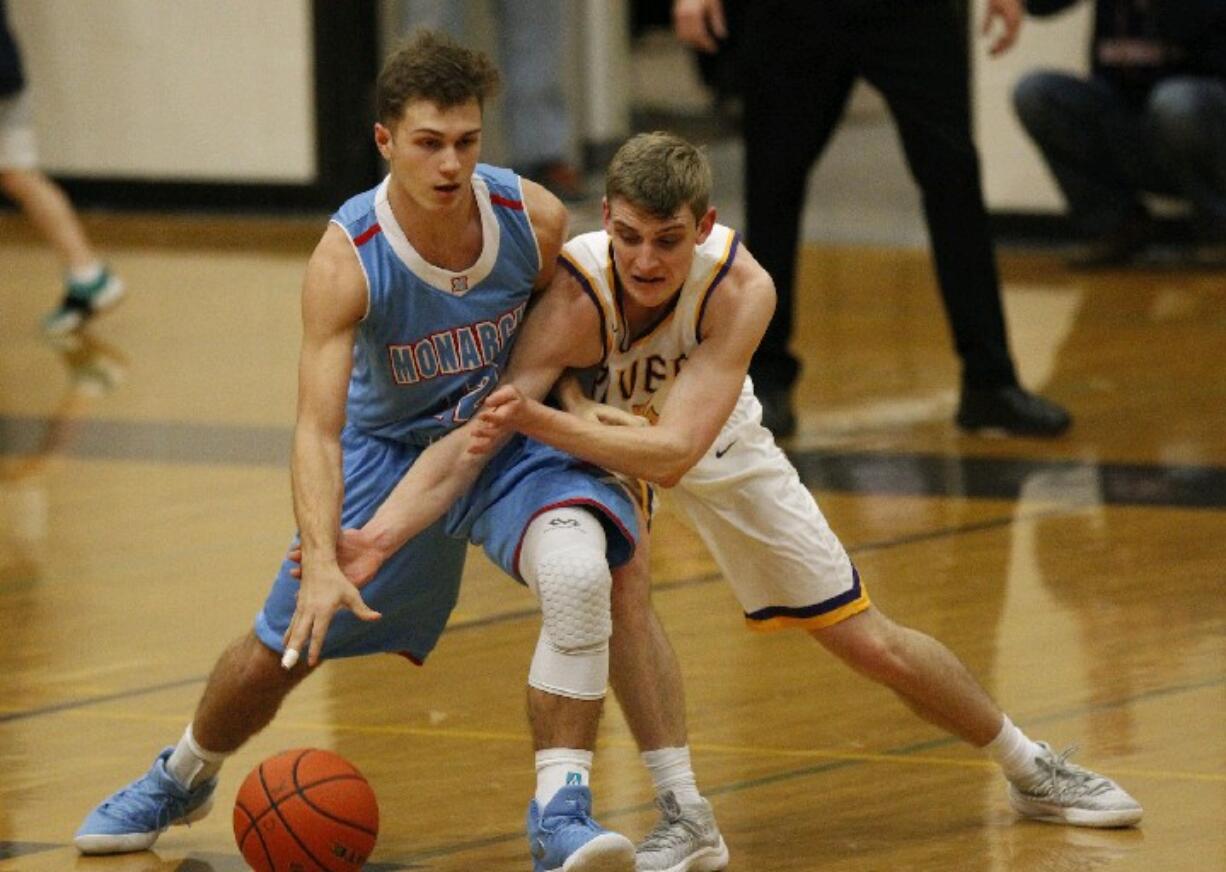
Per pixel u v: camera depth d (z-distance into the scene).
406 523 9.62
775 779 11.52
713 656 13.88
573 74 35.41
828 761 11.81
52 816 11.13
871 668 10.47
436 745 12.21
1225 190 27.39
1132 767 11.49
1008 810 10.95
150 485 18.94
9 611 15.17
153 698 13.18
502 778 11.62
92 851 10.53
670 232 9.27
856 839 10.54
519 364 9.94
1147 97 27.78
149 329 26.05
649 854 9.84
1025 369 22.83
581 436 9.54
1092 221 28.75
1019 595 15.00
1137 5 27.47
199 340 25.38
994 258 19.81
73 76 34.59
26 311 27.28
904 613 14.59
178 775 10.55
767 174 19.42
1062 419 19.89
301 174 34.09
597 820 10.88
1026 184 30.73
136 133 34.59
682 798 10.01
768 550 10.33
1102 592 15.05
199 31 34.03
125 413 21.73
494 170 9.88
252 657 10.10
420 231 9.61
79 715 12.86
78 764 11.97
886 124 45.72
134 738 12.41
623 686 10.05
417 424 10.09
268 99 34.00
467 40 33.25
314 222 33.75
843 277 29.05
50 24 34.53
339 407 9.56
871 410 21.25
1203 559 15.87
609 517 9.69
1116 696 12.74
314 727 12.56
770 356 20.11
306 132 33.97
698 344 9.90
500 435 9.50
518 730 12.48
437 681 13.47
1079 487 18.11
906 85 19.16
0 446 20.41
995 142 30.72
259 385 22.98
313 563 9.34
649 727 10.03
